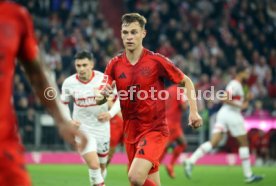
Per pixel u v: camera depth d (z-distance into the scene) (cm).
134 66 1319
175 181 2509
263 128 3762
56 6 4772
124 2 5250
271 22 5284
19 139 749
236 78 2605
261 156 3753
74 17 4719
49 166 3247
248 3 5262
